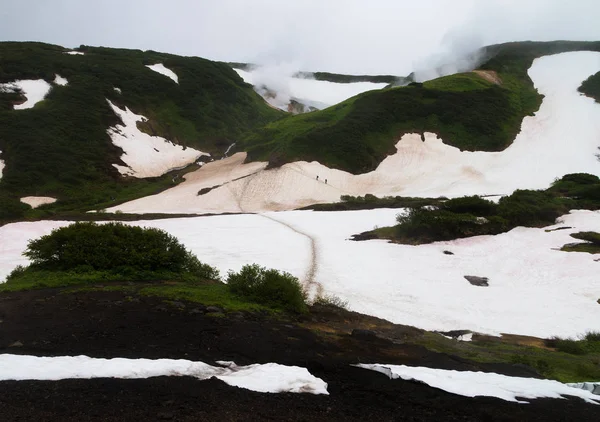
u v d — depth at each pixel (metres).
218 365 7.57
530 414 6.85
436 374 8.24
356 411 6.33
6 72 77.31
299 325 11.23
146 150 73.62
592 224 31.30
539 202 35.47
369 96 84.81
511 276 23.42
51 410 5.46
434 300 19.86
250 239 31.92
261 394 6.47
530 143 74.50
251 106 102.75
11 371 6.40
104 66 89.31
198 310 10.81
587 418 6.95
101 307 10.55
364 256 26.69
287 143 71.19
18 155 60.53
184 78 97.56
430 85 88.69
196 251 27.97
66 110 72.44
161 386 6.38
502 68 101.75
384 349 10.26
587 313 18.44
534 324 17.47
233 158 74.69
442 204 35.94
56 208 52.84
